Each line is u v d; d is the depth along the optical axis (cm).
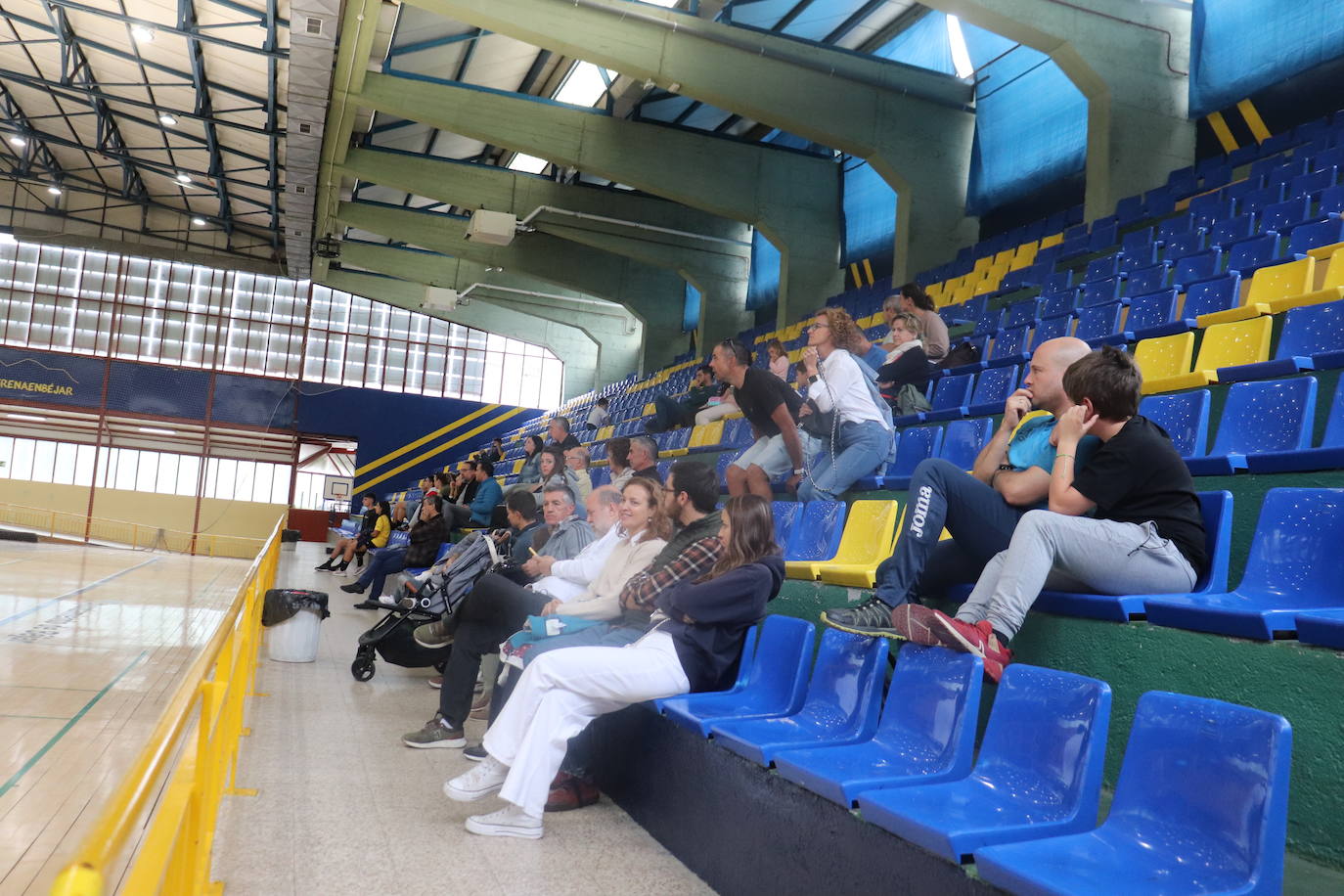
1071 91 1283
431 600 554
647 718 321
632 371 2491
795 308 1647
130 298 2533
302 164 1570
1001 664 237
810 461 531
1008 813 188
